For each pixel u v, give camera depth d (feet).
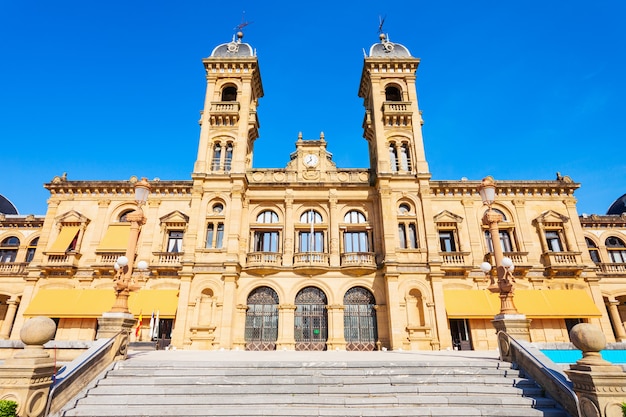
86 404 35.14
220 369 41.68
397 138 108.58
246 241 99.55
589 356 31.07
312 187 104.94
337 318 91.81
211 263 93.20
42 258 100.01
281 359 51.42
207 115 109.81
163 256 97.76
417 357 56.75
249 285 94.84
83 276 97.96
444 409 33.96
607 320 92.94
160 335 92.07
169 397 36.24
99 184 106.73
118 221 105.91
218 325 87.56
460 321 93.81
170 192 107.04
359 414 33.24
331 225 100.99
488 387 37.91
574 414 31.91
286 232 100.32
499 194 106.52
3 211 134.21
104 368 41.65
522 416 33.37
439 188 105.60
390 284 91.15
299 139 112.06
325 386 38.34
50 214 105.19
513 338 44.98
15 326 92.68
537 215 104.63
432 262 93.20
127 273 51.06
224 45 120.67
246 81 113.19
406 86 115.03
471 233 101.65
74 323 92.38
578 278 97.45
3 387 28.94
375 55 118.62
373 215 103.19
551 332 91.50
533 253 99.55
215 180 101.40
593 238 112.68
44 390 31.07
